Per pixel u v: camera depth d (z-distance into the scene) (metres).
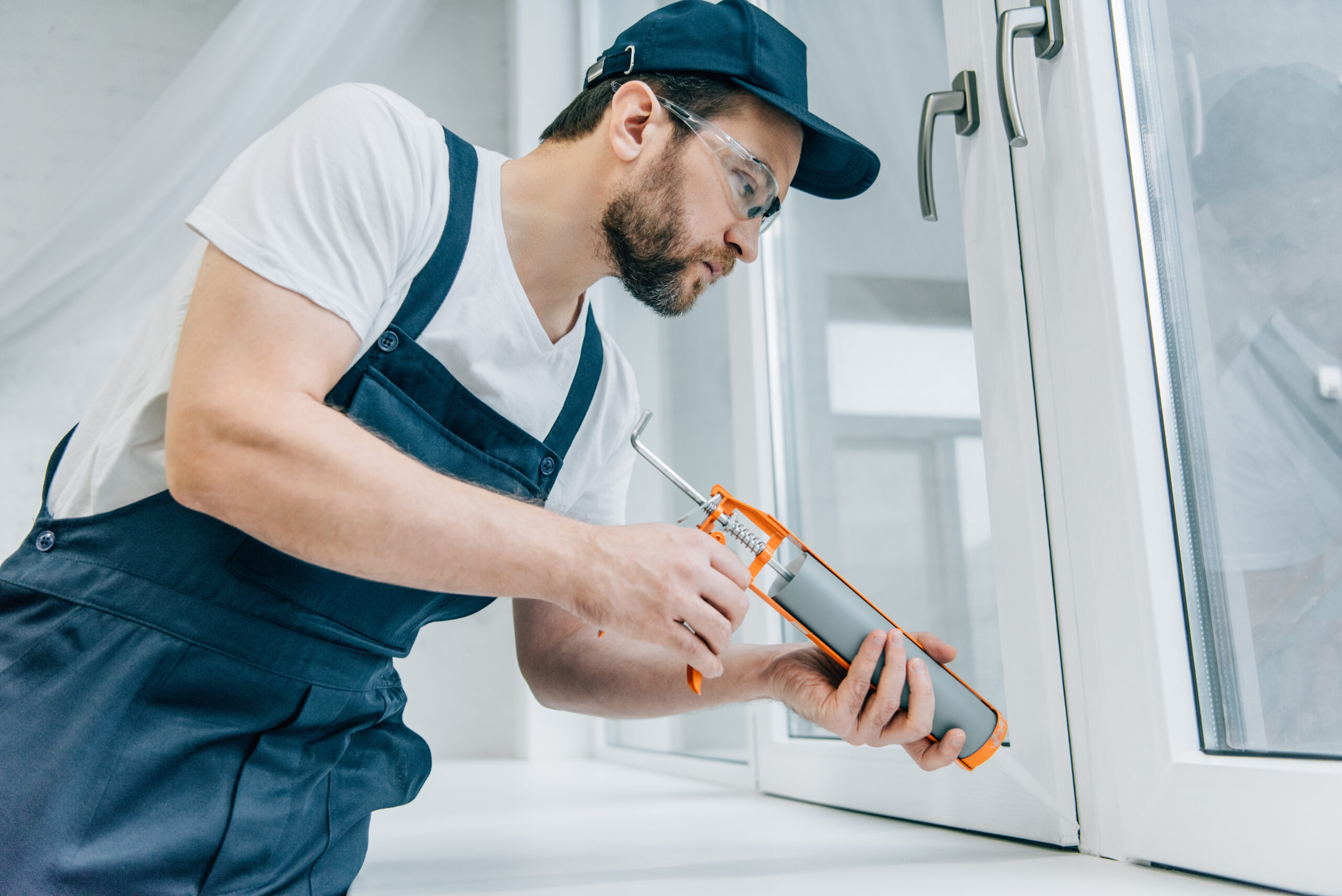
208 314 0.65
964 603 1.14
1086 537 0.91
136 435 0.70
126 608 0.69
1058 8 0.94
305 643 0.74
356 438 0.63
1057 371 0.95
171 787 0.69
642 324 2.37
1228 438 0.82
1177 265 0.88
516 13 2.97
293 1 2.39
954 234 1.17
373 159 0.71
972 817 1.03
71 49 2.99
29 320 2.53
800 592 0.79
